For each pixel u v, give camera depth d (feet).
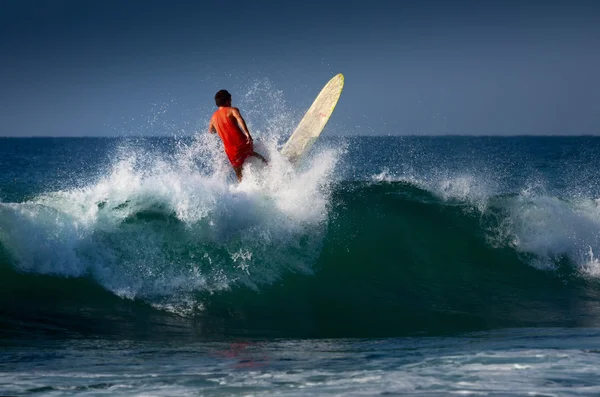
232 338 17.98
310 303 22.04
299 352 15.94
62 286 20.06
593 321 21.65
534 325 20.92
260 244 23.57
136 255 21.52
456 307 22.79
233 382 12.37
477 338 18.22
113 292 20.33
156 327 18.66
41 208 21.04
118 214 22.09
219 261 22.48
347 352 15.88
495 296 24.39
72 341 16.81
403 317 21.38
